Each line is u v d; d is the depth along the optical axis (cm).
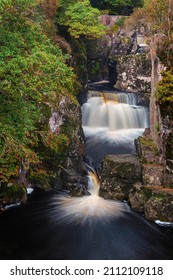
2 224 1211
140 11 2523
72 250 1076
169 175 1310
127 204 1379
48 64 1024
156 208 1245
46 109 1449
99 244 1115
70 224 1229
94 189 1512
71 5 1992
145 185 1345
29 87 1038
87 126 2016
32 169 1441
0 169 1126
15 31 1102
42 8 1817
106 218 1274
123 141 1848
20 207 1332
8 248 1074
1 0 965
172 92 1299
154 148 1488
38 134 1431
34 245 1095
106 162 1439
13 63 953
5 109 1057
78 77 2022
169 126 1320
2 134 1046
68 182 1484
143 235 1176
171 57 1515
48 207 1339
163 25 1839
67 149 1501
